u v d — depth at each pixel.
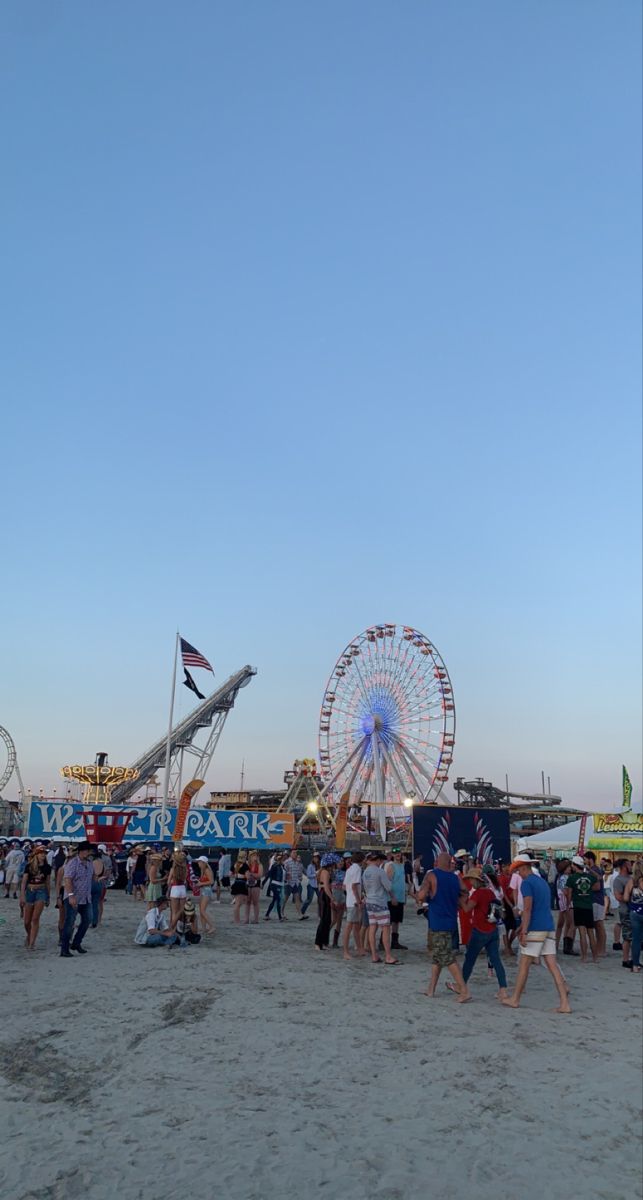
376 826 65.06
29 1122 5.88
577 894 15.62
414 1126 6.08
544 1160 5.62
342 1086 6.90
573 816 80.25
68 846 30.38
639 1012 10.68
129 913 21.08
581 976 13.63
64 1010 9.20
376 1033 8.70
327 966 13.18
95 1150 5.41
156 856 16.05
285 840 38.41
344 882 14.80
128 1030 8.41
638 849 29.25
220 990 10.62
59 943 14.72
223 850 37.53
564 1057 8.21
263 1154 5.43
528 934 10.61
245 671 84.44
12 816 84.56
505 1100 6.79
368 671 64.12
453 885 11.13
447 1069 7.55
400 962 14.09
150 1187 4.90
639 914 14.40
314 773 82.81
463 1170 5.36
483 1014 9.97
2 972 11.58
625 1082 7.48
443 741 57.22
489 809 31.69
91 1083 6.77
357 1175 5.18
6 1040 7.93
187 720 80.19
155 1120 5.96
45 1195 4.76
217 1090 6.65
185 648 42.03
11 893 25.89
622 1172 5.49
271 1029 8.66
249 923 20.23
